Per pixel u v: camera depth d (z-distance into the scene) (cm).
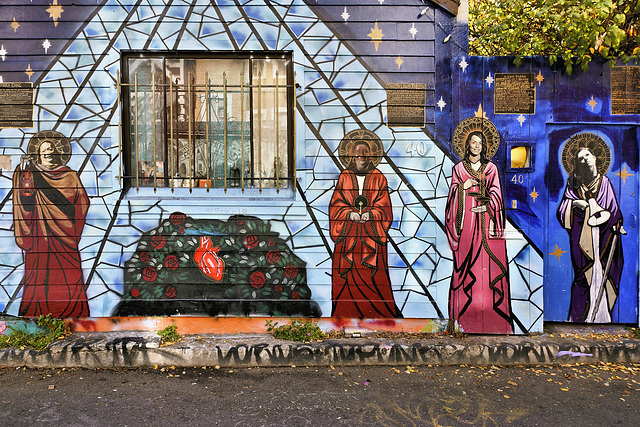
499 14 510
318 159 471
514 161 474
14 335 443
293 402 360
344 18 470
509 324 471
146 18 465
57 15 463
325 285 473
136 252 468
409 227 473
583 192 482
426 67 472
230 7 467
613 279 486
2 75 463
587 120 473
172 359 428
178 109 478
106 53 465
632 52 464
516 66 472
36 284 466
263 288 471
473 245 471
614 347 440
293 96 476
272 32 468
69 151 466
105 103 466
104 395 370
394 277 473
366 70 470
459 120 473
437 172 473
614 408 354
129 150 477
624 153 482
